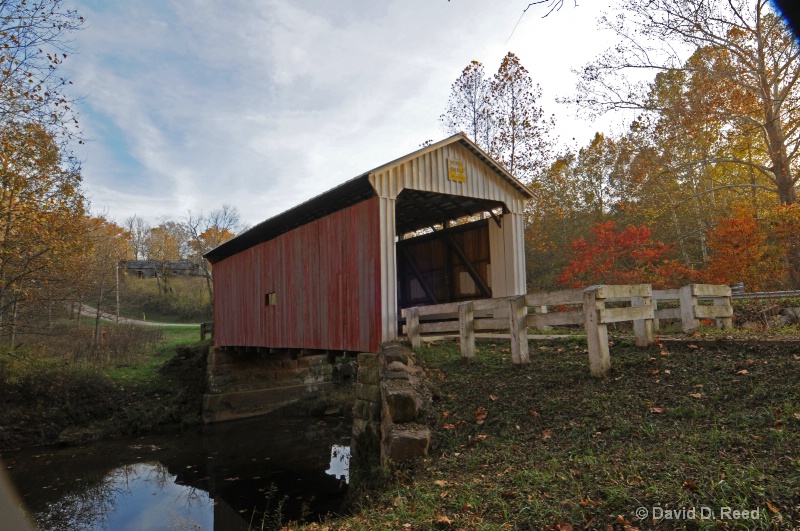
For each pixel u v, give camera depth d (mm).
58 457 12438
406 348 8398
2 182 12484
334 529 4418
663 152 19188
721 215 18094
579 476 4074
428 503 4289
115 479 10805
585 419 5277
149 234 61094
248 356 17234
